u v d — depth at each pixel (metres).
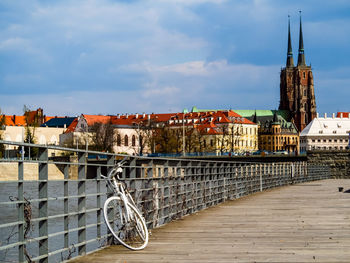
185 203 19.11
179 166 18.64
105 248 11.91
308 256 10.80
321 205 23.75
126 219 11.59
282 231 14.81
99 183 11.95
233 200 27.05
